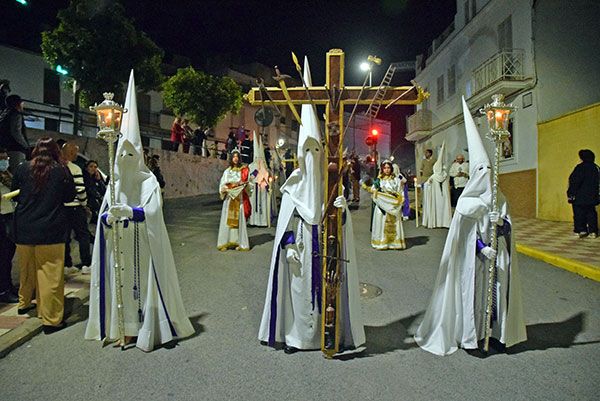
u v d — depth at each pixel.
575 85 14.74
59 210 4.74
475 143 4.34
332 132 4.02
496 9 17.19
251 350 4.34
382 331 4.87
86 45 16.69
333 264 4.04
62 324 4.86
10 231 5.67
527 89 15.13
